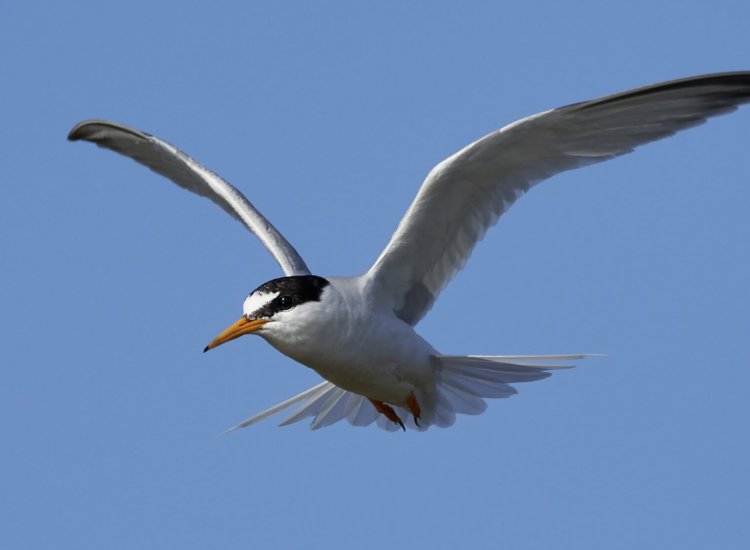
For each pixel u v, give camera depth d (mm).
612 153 12750
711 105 12305
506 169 12891
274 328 12695
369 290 13070
